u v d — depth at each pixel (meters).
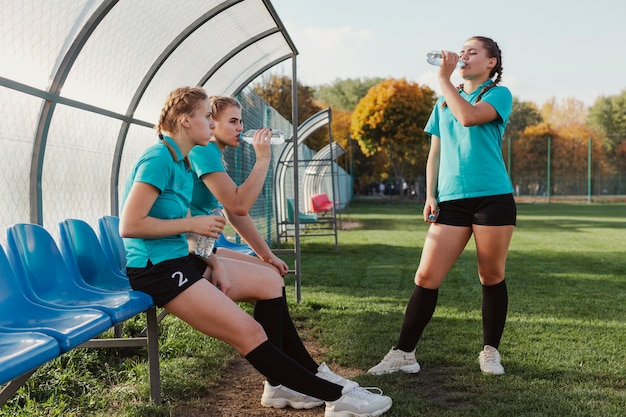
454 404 2.90
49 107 3.41
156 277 2.60
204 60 5.18
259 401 3.03
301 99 41.53
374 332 4.25
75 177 4.03
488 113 3.18
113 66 4.11
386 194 42.44
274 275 3.03
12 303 2.37
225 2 4.29
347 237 12.32
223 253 3.30
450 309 5.07
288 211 10.78
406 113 34.06
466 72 3.37
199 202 3.16
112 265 3.43
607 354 3.70
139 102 4.71
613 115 52.38
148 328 2.87
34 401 2.85
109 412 2.80
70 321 2.28
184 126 2.69
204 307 2.56
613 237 12.32
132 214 2.51
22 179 3.36
